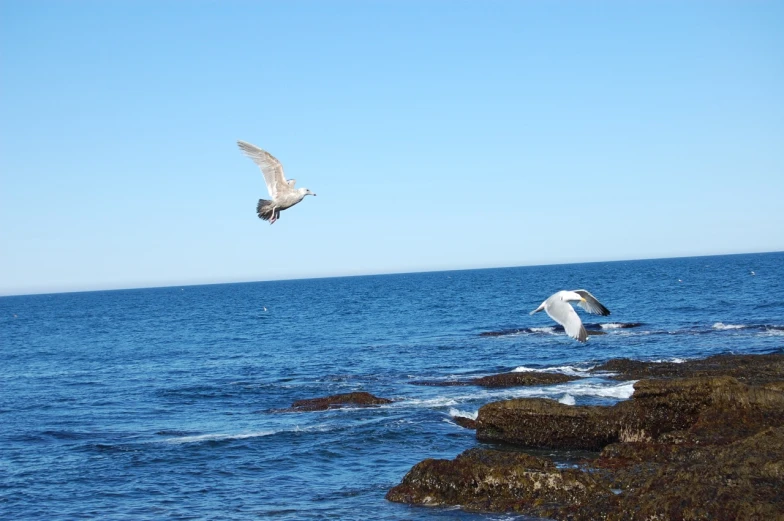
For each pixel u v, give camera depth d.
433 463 16.34
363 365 42.22
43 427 26.77
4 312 159.12
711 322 55.34
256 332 72.38
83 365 49.94
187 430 25.33
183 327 85.44
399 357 45.09
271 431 24.06
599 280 146.50
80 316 125.19
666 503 12.55
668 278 137.12
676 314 64.19
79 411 30.48
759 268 160.62
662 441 17.67
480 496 15.38
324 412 27.17
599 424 19.27
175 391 35.06
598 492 14.30
